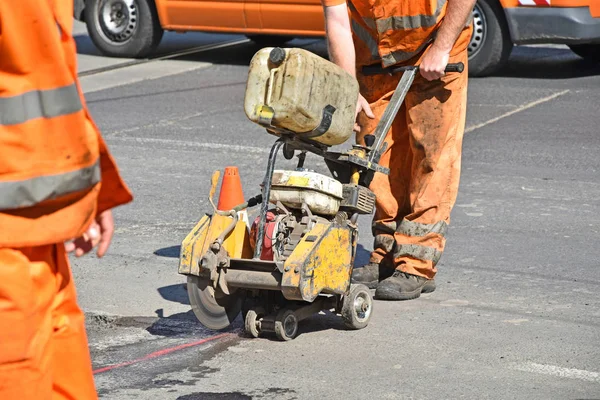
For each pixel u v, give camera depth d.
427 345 12.55
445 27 13.46
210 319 12.41
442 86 14.02
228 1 33.91
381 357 12.15
